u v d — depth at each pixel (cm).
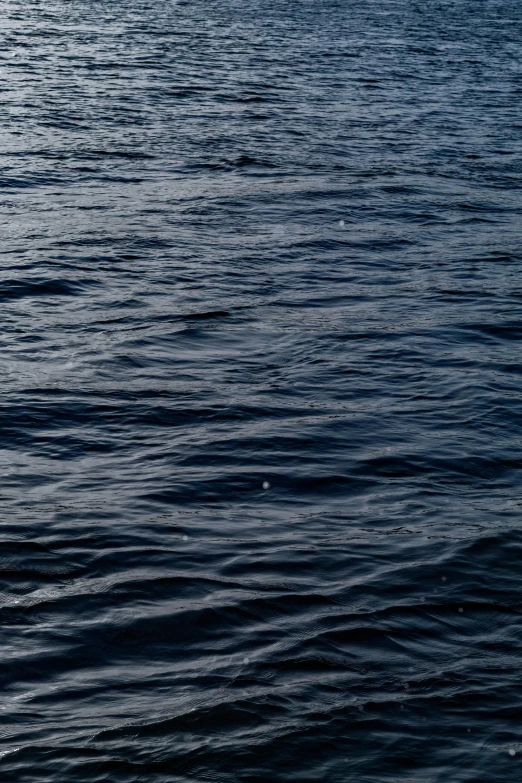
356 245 1981
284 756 630
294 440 1134
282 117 3228
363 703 685
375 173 2586
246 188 2356
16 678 702
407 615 802
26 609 786
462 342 1494
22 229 1933
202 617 785
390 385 1320
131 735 643
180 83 3722
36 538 895
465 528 950
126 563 862
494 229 2164
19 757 620
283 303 1630
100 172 2419
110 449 1099
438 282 1778
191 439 1128
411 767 626
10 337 1417
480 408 1255
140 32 5162
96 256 1798
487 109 3666
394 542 920
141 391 1257
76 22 5472
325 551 898
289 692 695
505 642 772
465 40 5828
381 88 3950
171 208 2152
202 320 1526
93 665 722
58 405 1201
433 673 725
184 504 980
